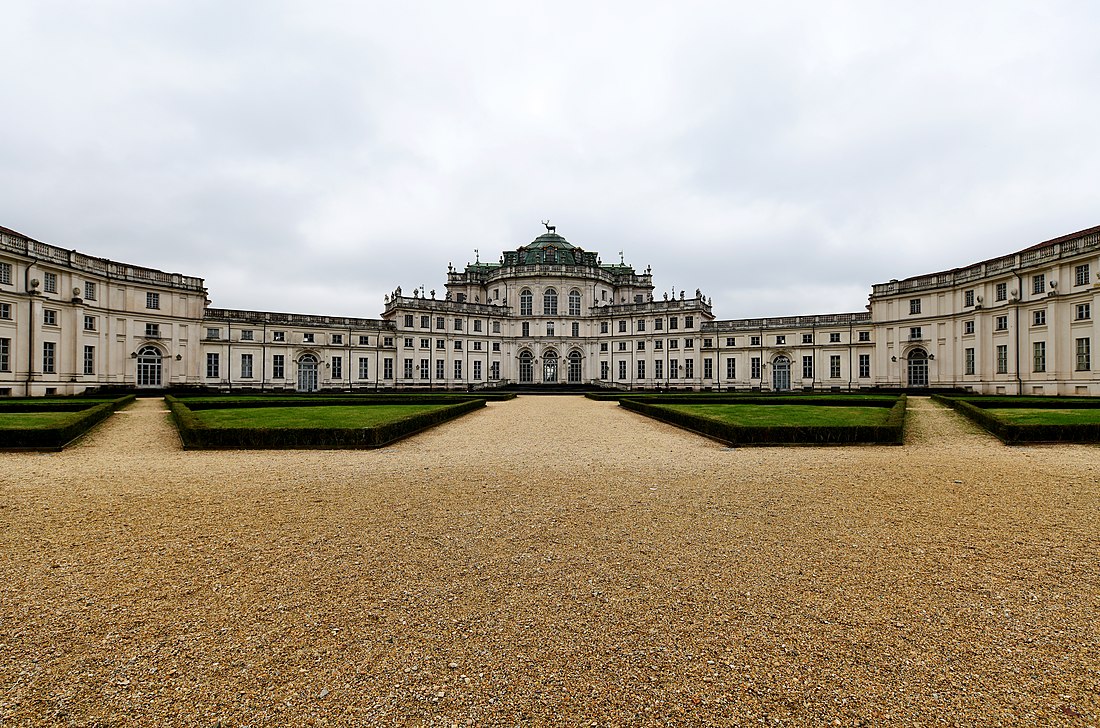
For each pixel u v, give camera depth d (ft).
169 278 189.06
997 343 163.63
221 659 17.25
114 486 40.40
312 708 14.99
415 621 19.57
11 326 138.82
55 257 151.84
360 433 59.72
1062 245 139.85
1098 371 131.54
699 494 37.65
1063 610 20.31
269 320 217.36
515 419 96.73
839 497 36.78
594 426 85.61
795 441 62.18
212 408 104.73
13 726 14.12
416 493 37.96
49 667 16.79
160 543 27.58
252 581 22.91
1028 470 46.21
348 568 24.30
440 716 14.67
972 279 171.73
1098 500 35.96
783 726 14.25
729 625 19.33
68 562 24.97
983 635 18.62
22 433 57.47
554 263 276.82
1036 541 27.86
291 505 34.73
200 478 43.34
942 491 38.47
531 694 15.57
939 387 182.29
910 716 14.65
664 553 26.18
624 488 39.52
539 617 19.86
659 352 259.80
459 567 24.44
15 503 35.29
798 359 230.27
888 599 21.31
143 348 181.88
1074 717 14.49
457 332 259.60
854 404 119.55
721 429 65.10
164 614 20.04
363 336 238.27
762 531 29.45
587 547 26.96
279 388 218.59
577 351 276.00
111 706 15.02
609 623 19.44
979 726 14.21
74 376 155.43
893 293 200.23
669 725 14.28
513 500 35.99
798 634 18.74
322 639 18.40
